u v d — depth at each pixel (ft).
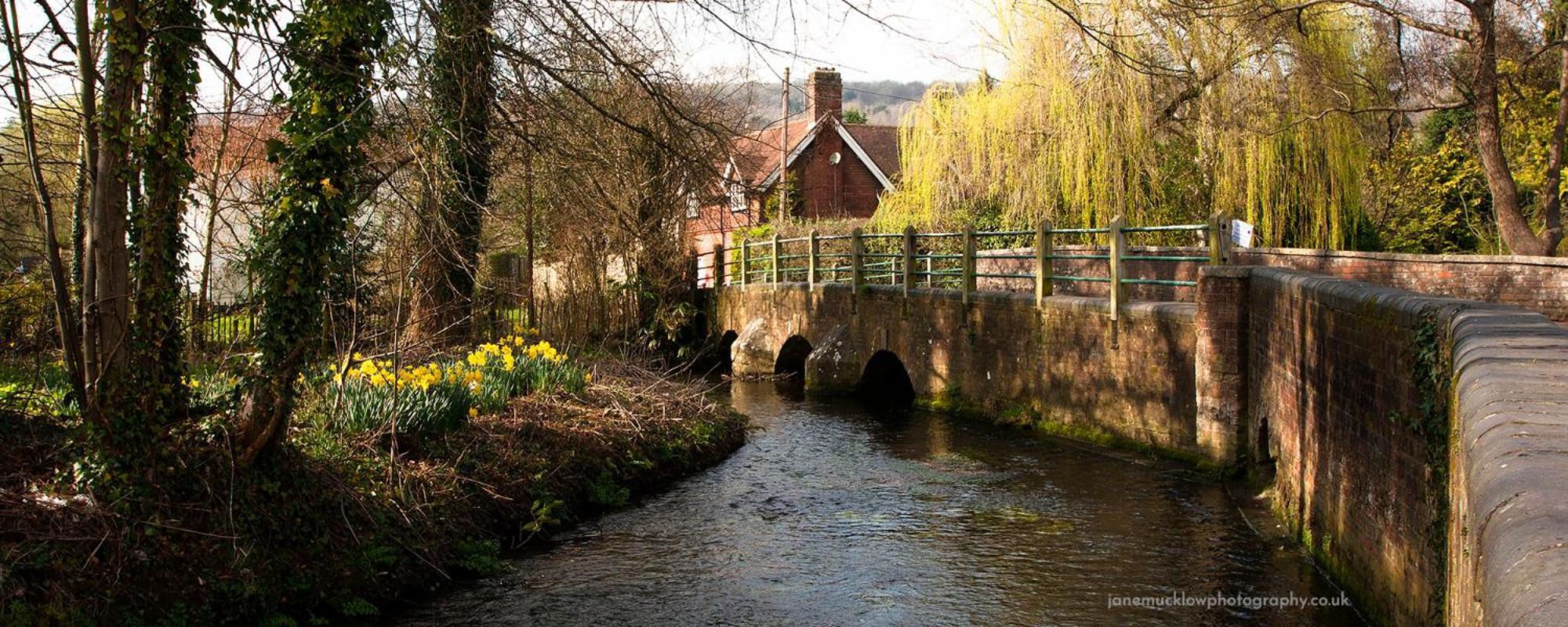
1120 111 58.49
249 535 21.54
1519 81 70.74
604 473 34.19
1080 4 57.57
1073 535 29.89
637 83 32.22
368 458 27.22
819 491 35.47
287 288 22.45
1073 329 45.50
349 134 22.36
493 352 39.99
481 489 29.04
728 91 58.65
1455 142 82.28
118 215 20.16
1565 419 8.99
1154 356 41.19
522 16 29.30
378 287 35.27
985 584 25.59
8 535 18.25
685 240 78.18
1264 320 33.94
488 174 33.86
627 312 75.00
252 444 22.26
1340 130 58.95
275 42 21.50
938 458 41.42
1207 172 60.95
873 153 112.47
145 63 20.51
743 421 47.78
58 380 28.40
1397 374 18.81
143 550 19.58
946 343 54.34
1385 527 19.65
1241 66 58.70
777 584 25.70
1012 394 49.62
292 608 21.44
